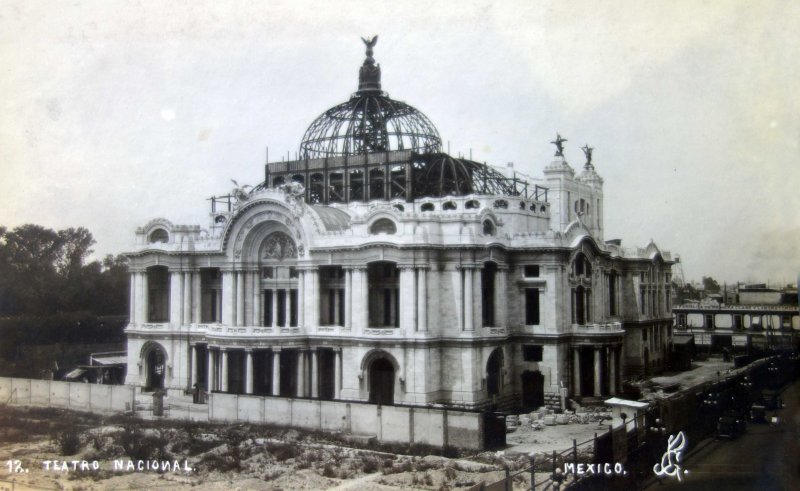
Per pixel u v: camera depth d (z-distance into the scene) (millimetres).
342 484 56375
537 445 68875
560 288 91125
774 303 143875
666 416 59469
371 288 90750
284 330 88938
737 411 70438
